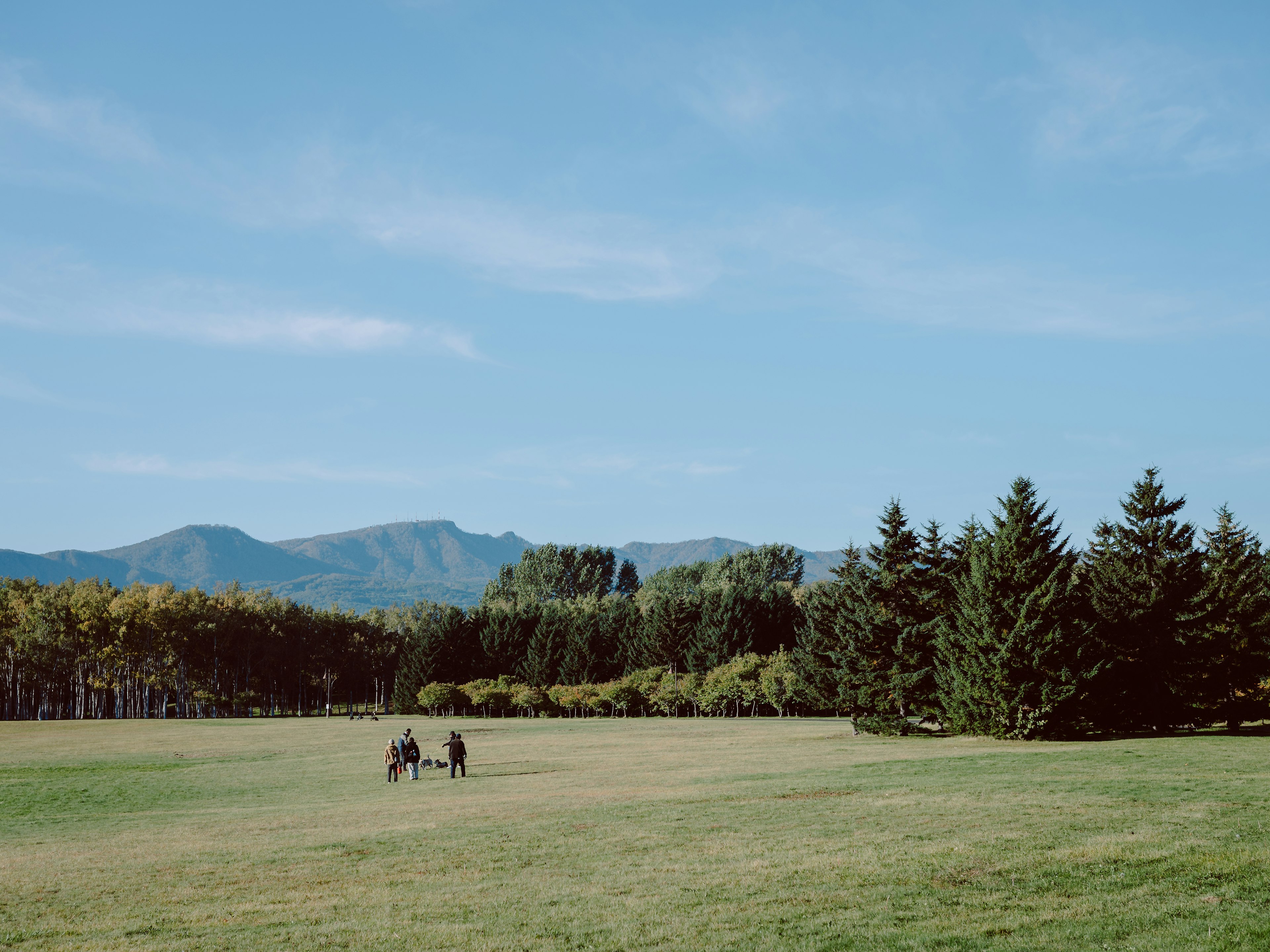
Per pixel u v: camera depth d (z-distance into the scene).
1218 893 12.08
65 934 12.98
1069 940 10.60
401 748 39.97
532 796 28.27
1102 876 13.23
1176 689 42.94
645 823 20.78
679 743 54.69
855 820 19.50
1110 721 41.97
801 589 134.88
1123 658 44.31
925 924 11.47
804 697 74.25
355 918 13.12
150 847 21.14
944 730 50.44
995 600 42.50
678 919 12.27
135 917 13.89
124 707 145.50
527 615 144.50
